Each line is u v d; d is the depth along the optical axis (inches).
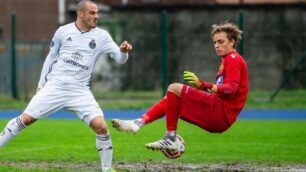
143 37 3272.6
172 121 978.1
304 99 2758.4
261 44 3171.8
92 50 1016.9
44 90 1011.9
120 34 3341.5
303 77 2878.9
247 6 3299.7
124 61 1024.9
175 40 3284.9
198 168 1181.7
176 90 970.7
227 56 966.4
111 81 3260.3
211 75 3240.7
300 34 3080.7
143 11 3398.1
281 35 3127.5
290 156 1357.0
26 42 3097.9
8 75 3120.1
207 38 3280.0
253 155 1373.0
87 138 1704.0
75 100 1009.5
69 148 1489.9
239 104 968.3
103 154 1015.0
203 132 1857.8
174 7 3376.0
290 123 2119.8
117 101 2903.5
